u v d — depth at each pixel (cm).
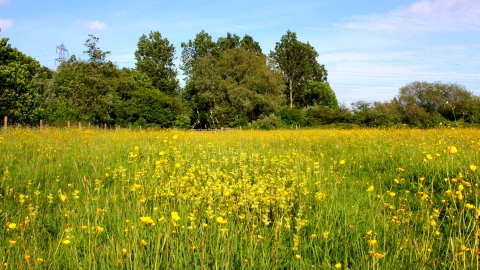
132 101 3856
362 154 838
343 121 4053
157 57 6147
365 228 363
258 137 1323
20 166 650
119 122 3691
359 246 325
